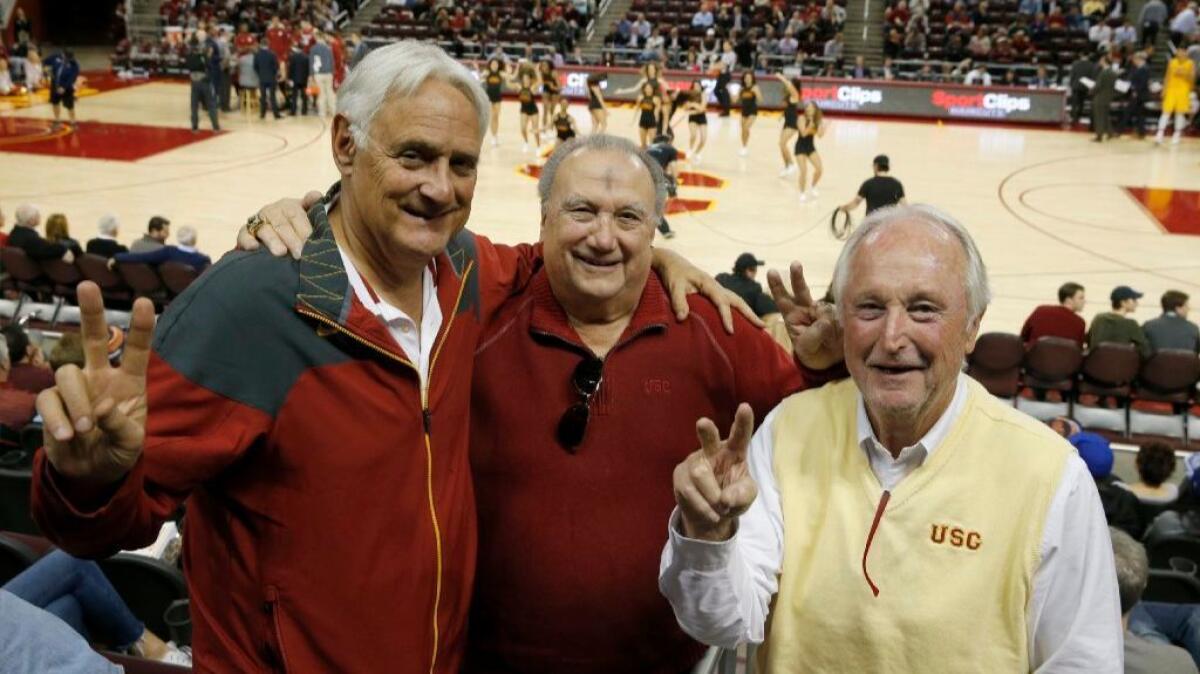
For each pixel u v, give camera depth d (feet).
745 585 6.52
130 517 5.42
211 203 47.52
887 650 6.68
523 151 62.59
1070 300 30.53
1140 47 82.79
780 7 91.15
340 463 6.24
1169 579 13.21
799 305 7.68
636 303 7.68
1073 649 6.50
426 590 6.63
